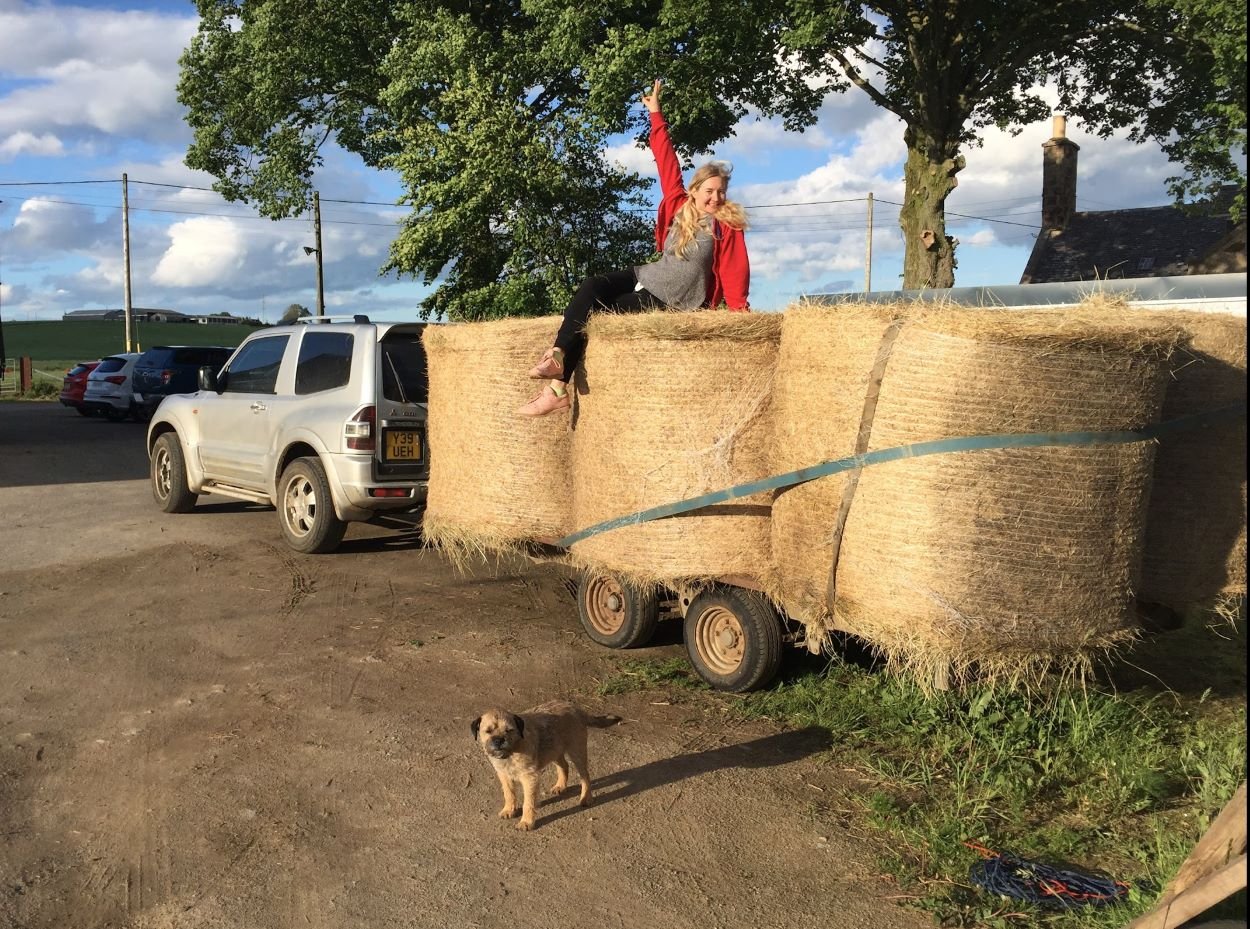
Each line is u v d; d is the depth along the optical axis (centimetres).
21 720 462
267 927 300
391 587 708
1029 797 381
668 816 370
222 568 756
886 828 358
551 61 1789
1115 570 373
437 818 369
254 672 530
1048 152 2703
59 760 418
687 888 321
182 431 950
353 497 756
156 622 620
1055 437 354
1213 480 418
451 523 588
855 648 531
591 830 359
